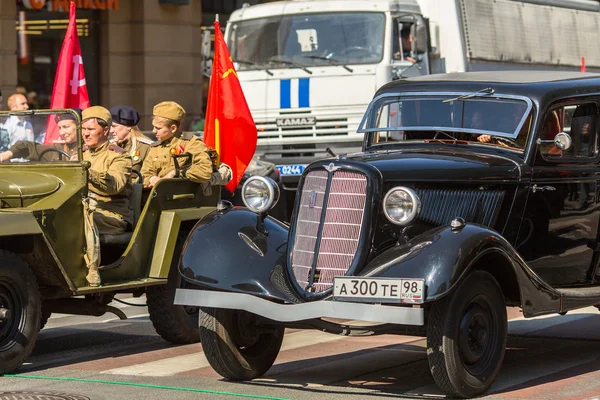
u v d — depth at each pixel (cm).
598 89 1080
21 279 1009
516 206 1002
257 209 993
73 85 1490
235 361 972
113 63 2972
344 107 2086
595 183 1071
